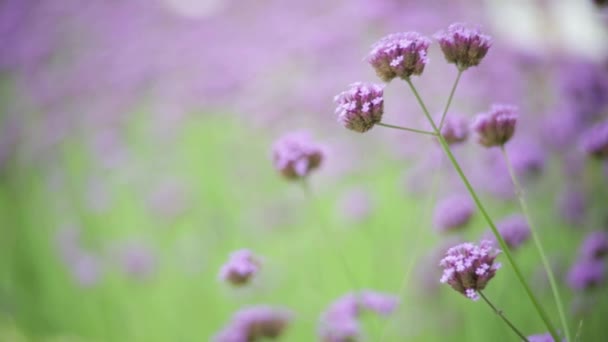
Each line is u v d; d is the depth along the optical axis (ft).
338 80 4.93
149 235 4.72
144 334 4.15
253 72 5.85
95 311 4.33
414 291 3.13
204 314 4.00
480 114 2.13
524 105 3.87
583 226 3.06
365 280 3.54
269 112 4.99
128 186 5.18
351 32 5.30
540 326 2.75
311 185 4.28
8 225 5.02
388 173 4.16
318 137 4.76
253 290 3.76
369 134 4.42
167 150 5.47
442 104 4.20
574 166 3.18
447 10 4.86
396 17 4.92
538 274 2.85
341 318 2.50
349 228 3.90
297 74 5.59
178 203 4.64
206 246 4.28
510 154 3.10
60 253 4.64
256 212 4.37
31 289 4.59
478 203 1.92
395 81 4.48
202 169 5.12
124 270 4.24
